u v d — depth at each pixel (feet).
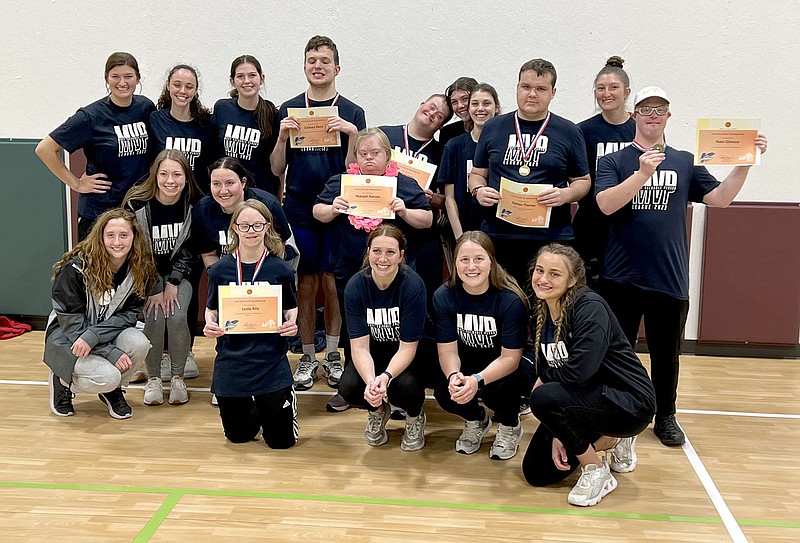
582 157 12.24
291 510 9.86
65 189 17.87
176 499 10.12
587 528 9.53
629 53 17.17
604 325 9.78
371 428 11.99
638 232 11.76
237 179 12.96
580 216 13.48
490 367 11.03
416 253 13.30
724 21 16.85
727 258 16.69
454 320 11.35
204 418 13.10
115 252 12.44
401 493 10.41
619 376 9.99
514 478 10.98
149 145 14.57
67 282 12.46
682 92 17.20
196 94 14.46
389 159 12.95
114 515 9.67
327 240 14.44
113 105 14.14
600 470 10.35
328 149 14.32
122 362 12.51
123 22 17.99
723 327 16.93
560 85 17.47
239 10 17.74
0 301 18.25
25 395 13.97
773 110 17.06
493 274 11.07
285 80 17.94
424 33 17.51
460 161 13.80
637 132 11.75
